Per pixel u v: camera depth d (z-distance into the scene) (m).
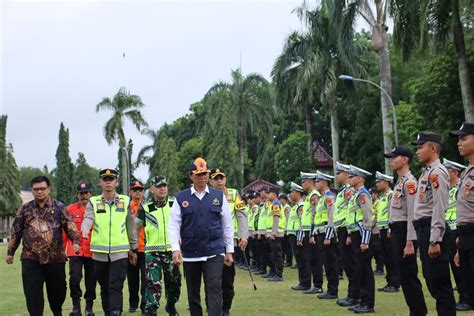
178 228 7.12
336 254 11.38
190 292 7.16
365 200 9.45
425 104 23.02
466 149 6.65
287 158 37.34
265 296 11.70
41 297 7.79
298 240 12.79
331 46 30.83
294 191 14.38
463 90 20.02
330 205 11.19
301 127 46.66
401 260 7.79
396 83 36.75
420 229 6.98
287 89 34.34
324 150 43.28
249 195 18.58
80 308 10.02
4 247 37.06
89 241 9.57
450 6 20.50
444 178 6.65
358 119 37.12
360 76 31.64
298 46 33.44
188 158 53.72
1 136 54.62
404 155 7.84
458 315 8.91
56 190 69.88
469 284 6.98
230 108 42.69
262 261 16.64
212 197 7.20
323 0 25.53
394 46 22.30
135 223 9.09
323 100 32.69
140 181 10.41
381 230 12.84
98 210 8.61
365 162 36.78
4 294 12.88
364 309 9.38
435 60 22.66
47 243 7.77
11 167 55.06
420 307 7.72
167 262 9.14
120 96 47.22
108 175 8.68
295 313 9.49
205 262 7.05
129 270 10.04
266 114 42.91
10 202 54.47
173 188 51.25
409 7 20.55
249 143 54.91
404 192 7.76
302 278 12.73
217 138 42.47
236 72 43.09
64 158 70.00
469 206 6.57
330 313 9.44
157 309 10.01
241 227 9.42
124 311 10.23
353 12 25.00
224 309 8.98
